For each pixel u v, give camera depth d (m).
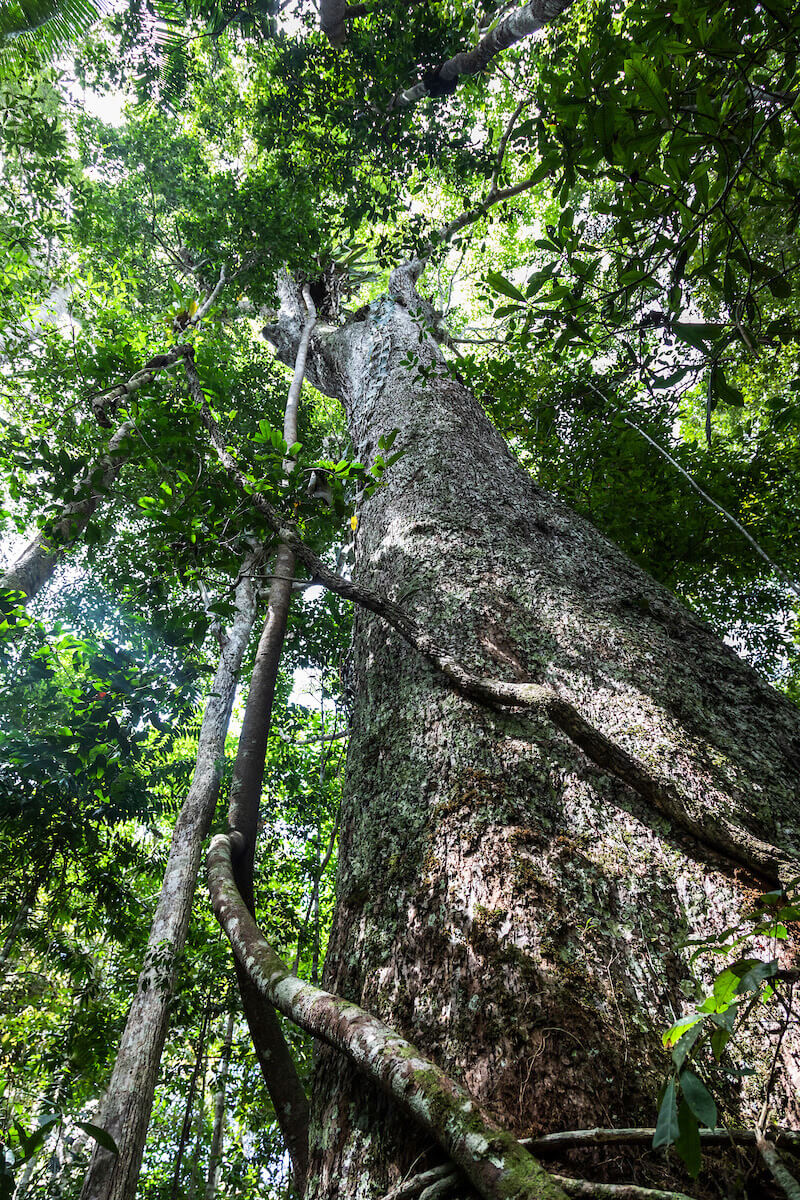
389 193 7.38
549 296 2.16
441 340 7.82
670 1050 1.29
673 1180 1.08
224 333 10.76
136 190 9.61
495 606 2.68
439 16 6.49
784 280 1.89
